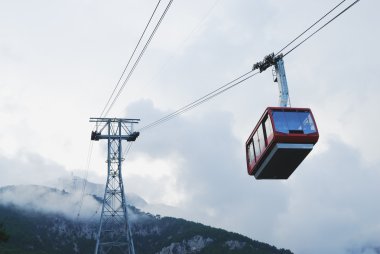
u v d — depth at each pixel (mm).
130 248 80000
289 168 35719
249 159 39375
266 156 34812
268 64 34438
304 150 32844
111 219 93938
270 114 33438
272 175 37000
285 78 34094
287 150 32688
